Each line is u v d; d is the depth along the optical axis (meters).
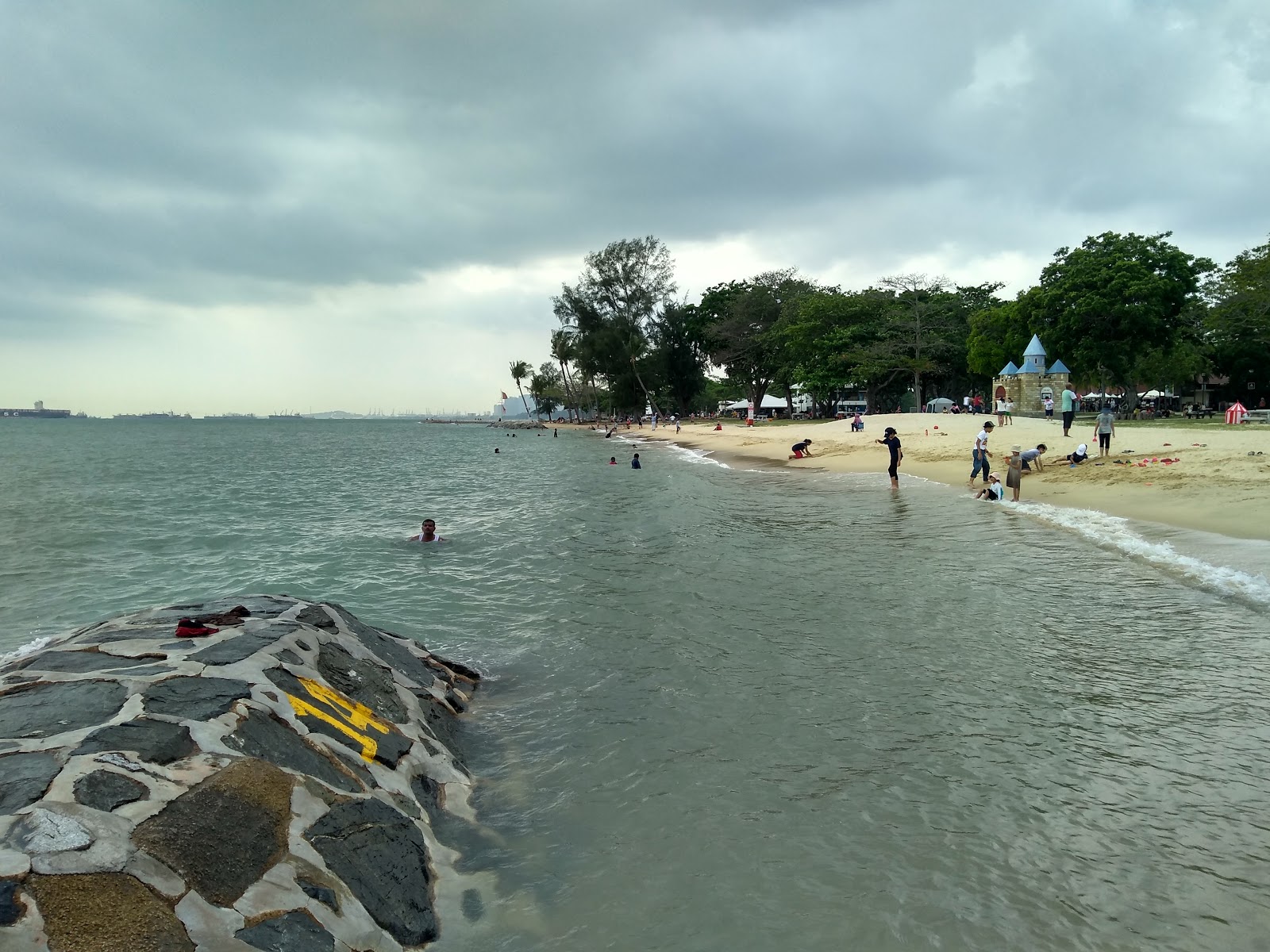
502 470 41.03
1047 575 11.13
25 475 38.19
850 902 4.08
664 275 83.88
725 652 8.24
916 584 10.91
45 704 4.38
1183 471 18.27
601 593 11.19
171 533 18.31
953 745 5.88
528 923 4.01
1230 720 6.15
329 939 3.38
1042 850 4.50
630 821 5.00
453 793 5.32
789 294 76.44
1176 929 3.80
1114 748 5.74
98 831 3.25
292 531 18.58
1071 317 44.19
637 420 110.19
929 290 67.69
